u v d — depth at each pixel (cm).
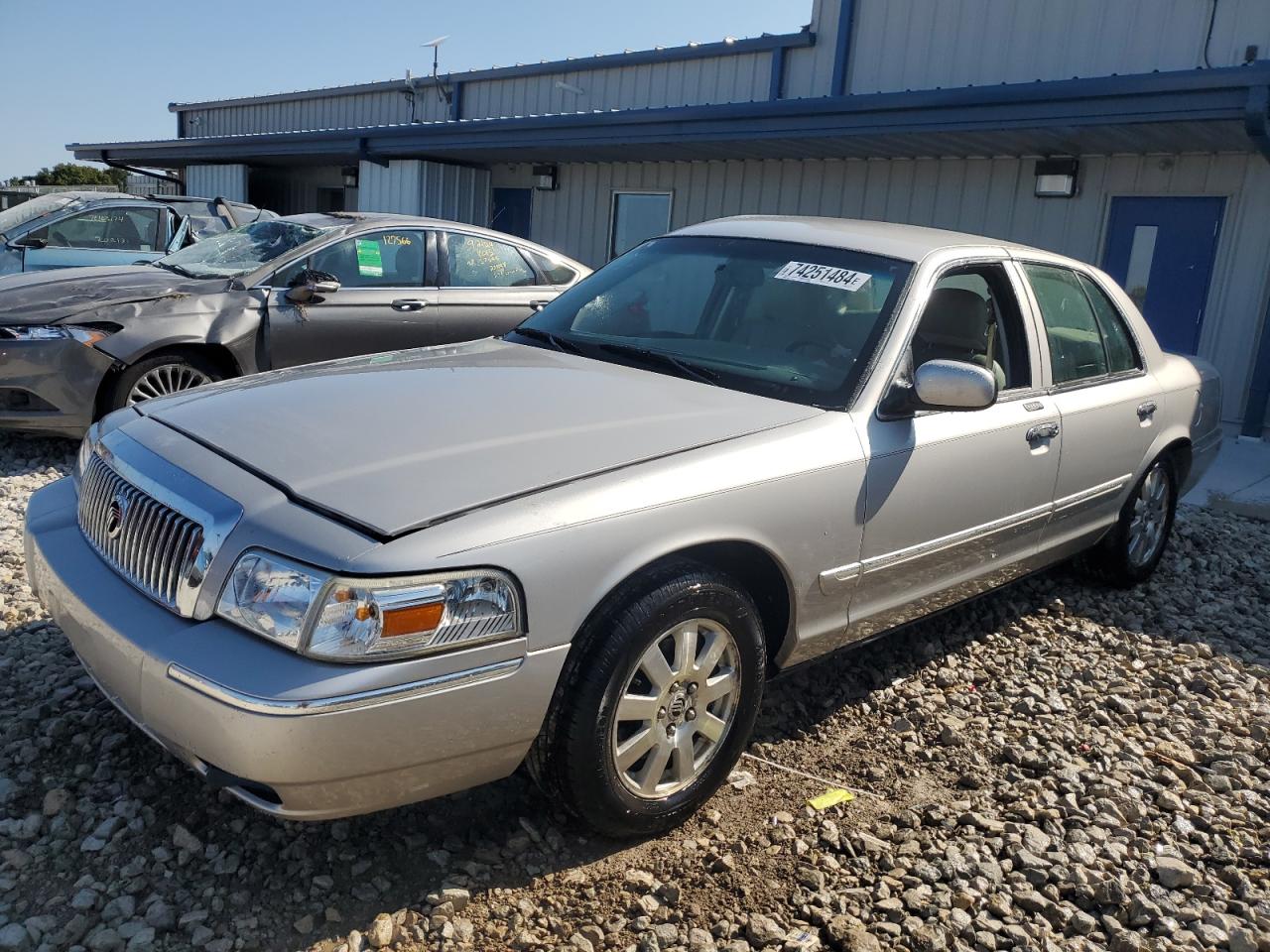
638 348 380
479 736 252
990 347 422
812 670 421
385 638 234
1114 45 1053
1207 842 315
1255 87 783
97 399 650
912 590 373
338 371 348
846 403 341
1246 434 988
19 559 471
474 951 251
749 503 299
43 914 251
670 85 1466
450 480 262
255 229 772
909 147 1121
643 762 291
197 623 249
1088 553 534
